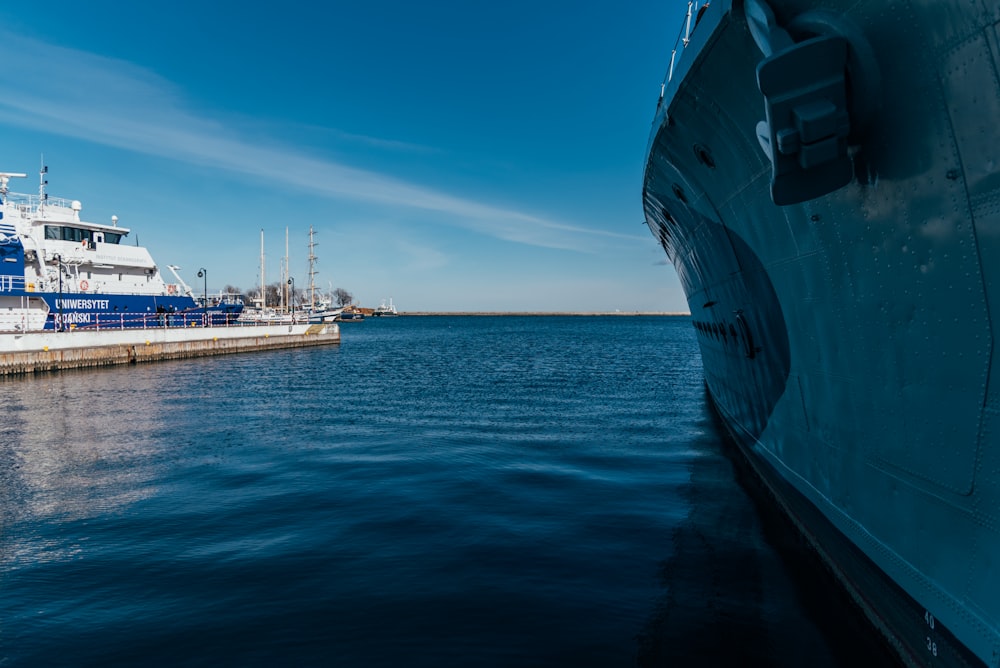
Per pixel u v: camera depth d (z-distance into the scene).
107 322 38.03
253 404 20.44
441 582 6.23
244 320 63.53
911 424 3.94
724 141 5.82
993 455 3.21
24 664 4.73
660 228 12.27
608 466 11.45
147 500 9.34
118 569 6.60
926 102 3.29
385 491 9.74
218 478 10.70
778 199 3.71
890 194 3.75
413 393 23.27
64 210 37.91
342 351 51.31
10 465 11.83
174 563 6.76
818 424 5.58
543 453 12.63
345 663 4.74
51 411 19.02
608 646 5.00
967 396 3.37
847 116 3.31
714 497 9.30
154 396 22.67
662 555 6.98
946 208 3.32
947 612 3.63
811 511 6.09
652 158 8.34
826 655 4.83
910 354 3.86
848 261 4.43
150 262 42.22
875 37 3.45
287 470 11.24
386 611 5.59
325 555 6.98
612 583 6.22
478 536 7.61
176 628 5.28
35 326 34.12
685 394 22.64
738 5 4.13
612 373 31.17
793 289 5.56
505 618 5.46
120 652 4.91
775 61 3.38
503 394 22.80
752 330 7.56
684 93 5.76
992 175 2.98
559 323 181.62
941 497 3.68
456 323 176.12
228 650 4.93
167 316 43.16
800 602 5.75
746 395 9.07
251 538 7.58
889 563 4.38
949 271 3.38
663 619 5.45
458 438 14.30
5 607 5.70
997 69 2.83
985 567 3.30
